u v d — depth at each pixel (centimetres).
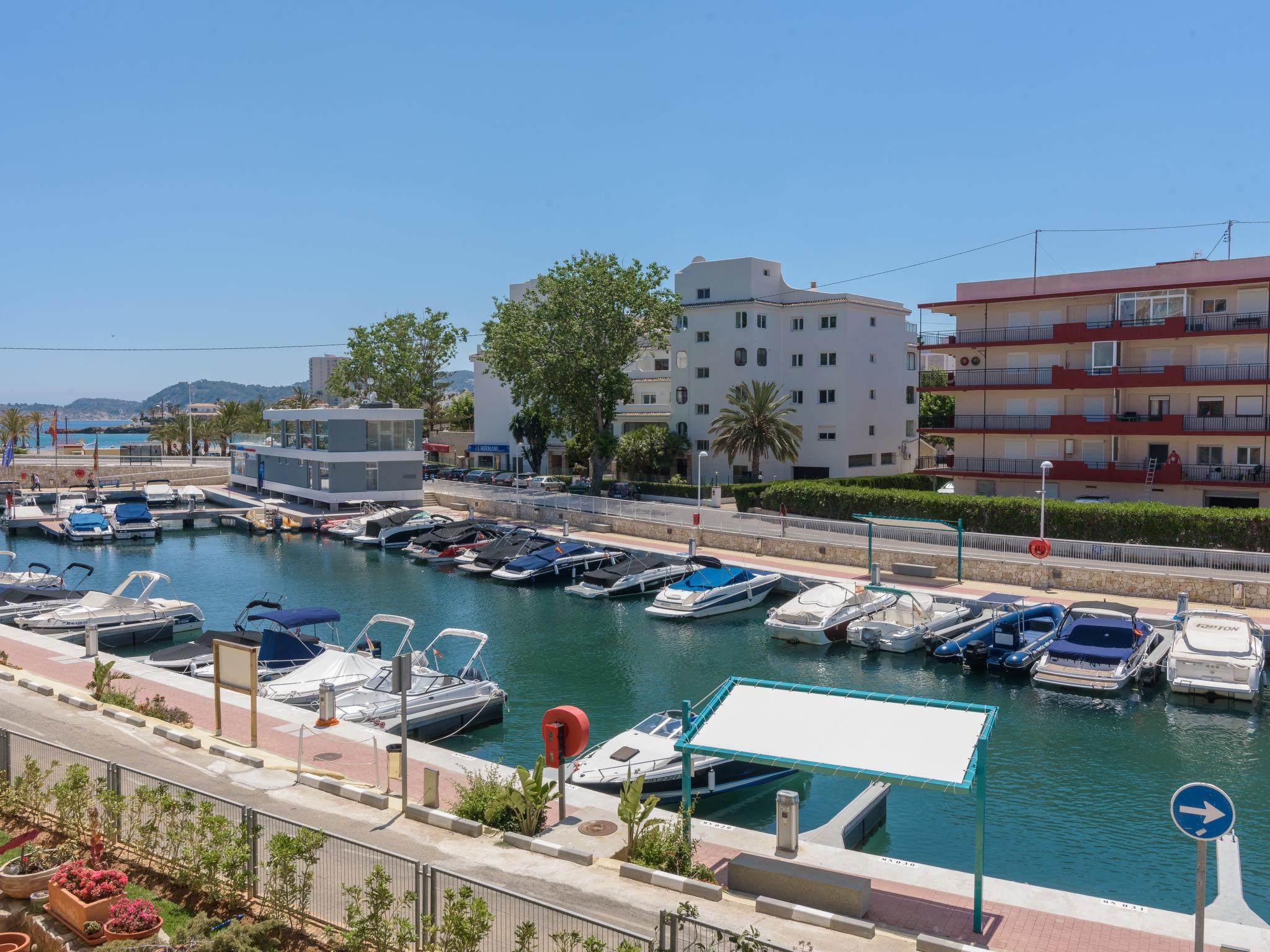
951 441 7900
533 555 4606
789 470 7275
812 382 7188
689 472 7538
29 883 1132
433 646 2650
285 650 2728
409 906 1117
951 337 5491
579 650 3250
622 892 1241
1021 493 5259
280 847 1090
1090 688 2723
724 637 3444
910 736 1300
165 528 6262
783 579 4081
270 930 1034
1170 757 2228
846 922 1152
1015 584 3841
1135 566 3669
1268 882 1594
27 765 1404
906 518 4356
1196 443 4744
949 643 3052
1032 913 1256
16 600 3503
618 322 6450
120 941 973
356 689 2411
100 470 8438
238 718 2159
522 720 2505
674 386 7612
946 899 1301
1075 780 2086
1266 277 4472
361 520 5891
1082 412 5103
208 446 14075
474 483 7600
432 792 1542
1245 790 2027
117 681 2473
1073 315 5128
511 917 1114
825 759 1263
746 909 1207
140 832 1252
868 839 1769
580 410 6594
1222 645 2681
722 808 1967
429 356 10225
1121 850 1728
